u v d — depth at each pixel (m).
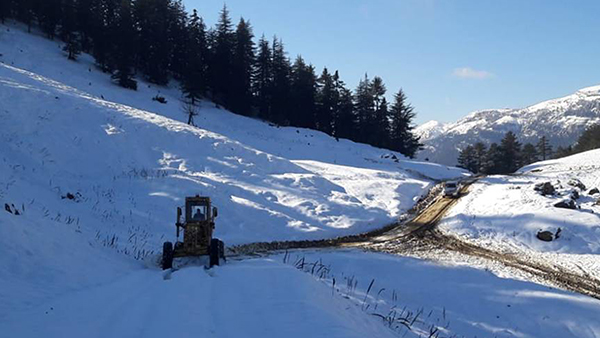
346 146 66.19
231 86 75.00
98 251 11.80
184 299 7.67
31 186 17.62
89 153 24.44
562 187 29.73
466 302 12.42
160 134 30.08
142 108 50.75
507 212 25.25
